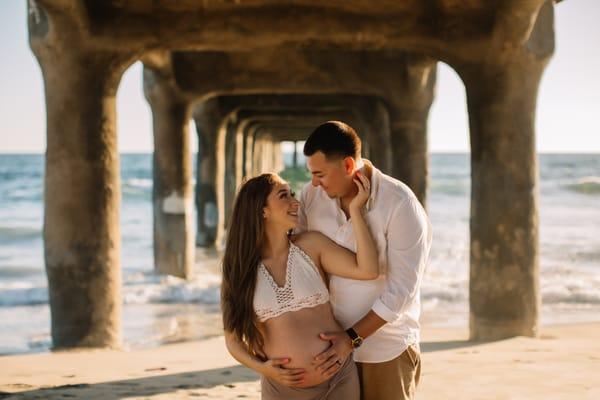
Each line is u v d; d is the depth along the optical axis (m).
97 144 9.27
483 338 9.52
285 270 3.28
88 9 9.05
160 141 17.39
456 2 9.20
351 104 21.88
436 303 14.30
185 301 14.80
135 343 10.55
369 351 3.40
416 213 3.27
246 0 9.25
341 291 3.39
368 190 3.26
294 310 3.24
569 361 7.52
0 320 12.61
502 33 8.97
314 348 3.21
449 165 99.12
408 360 3.45
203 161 24.67
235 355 3.34
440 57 9.55
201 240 25.14
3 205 57.59
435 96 16.78
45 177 9.33
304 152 3.34
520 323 9.43
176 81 16.77
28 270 22.72
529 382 6.43
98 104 9.26
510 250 9.34
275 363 3.23
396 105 16.39
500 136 9.27
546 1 9.23
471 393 6.04
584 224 36.62
